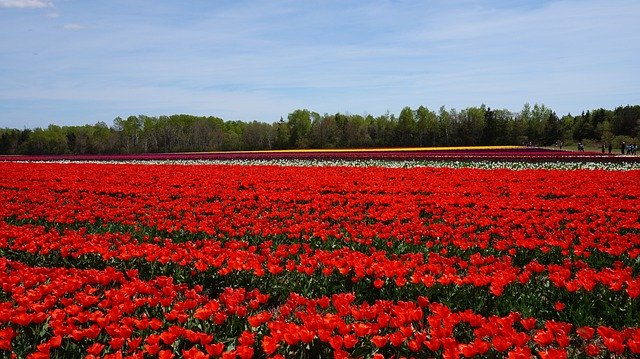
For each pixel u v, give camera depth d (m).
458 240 10.63
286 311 6.61
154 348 5.43
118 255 9.79
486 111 107.75
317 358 5.90
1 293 7.90
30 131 115.19
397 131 110.62
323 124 109.75
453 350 5.20
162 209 16.16
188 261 9.29
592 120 112.19
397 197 17.19
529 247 10.20
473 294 7.79
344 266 8.61
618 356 6.07
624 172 24.28
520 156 36.41
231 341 6.28
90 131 130.75
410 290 8.06
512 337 5.36
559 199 16.83
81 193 19.91
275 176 24.67
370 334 5.98
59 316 6.20
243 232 12.18
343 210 15.55
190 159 42.97
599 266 9.74
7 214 14.50
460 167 29.89
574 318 7.06
